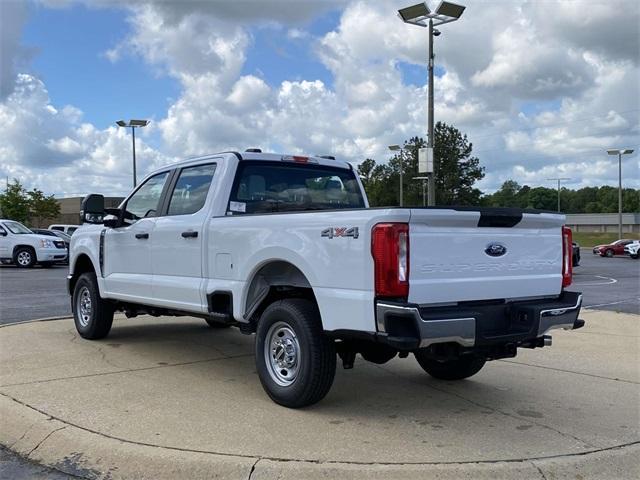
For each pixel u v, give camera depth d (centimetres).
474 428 496
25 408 522
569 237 567
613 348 835
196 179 674
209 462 412
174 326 975
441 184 8181
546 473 412
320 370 511
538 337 529
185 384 617
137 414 514
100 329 829
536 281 534
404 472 402
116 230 773
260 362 557
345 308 474
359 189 750
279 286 566
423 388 621
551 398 590
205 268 625
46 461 442
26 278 1922
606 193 15850
